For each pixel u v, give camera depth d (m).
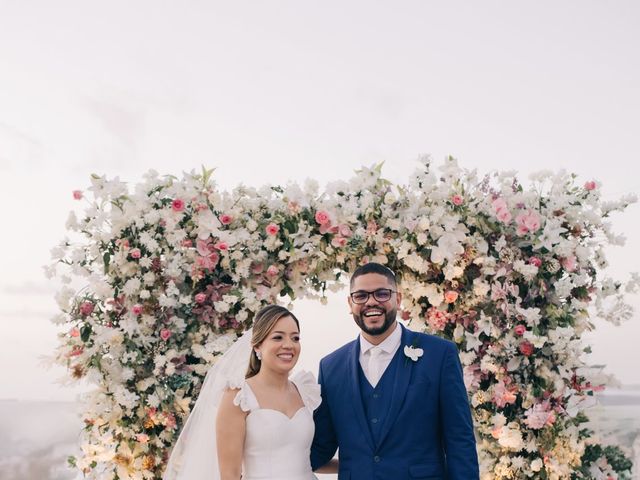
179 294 3.91
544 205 4.10
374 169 4.16
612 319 3.99
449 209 4.12
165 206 3.97
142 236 3.84
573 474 3.89
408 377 2.98
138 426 3.78
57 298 3.79
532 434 3.87
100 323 3.85
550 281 4.05
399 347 3.10
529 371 3.97
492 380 4.04
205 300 4.02
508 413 3.98
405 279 4.20
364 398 3.01
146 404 3.78
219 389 3.14
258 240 4.11
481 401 3.92
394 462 2.83
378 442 2.88
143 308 3.87
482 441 3.95
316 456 3.17
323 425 3.19
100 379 3.69
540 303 4.07
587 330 4.03
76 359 3.75
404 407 2.90
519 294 4.08
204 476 3.09
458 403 2.94
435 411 2.95
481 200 4.14
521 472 3.89
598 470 3.86
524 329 3.88
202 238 3.95
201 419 3.21
